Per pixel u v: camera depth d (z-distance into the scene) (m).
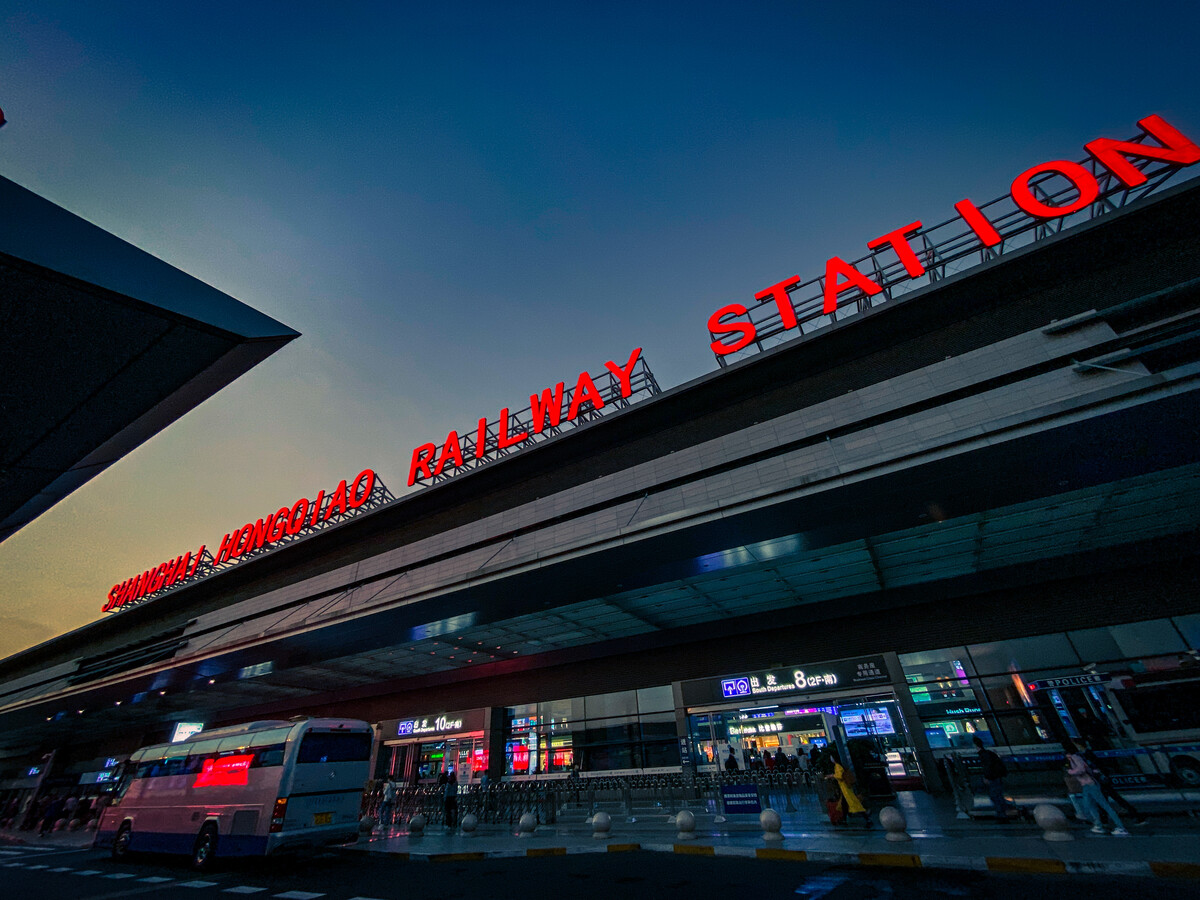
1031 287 14.53
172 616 33.75
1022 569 17.88
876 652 19.17
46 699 32.59
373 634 21.45
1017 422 11.46
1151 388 10.52
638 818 16.97
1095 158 14.65
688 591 19.19
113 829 15.98
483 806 19.11
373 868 11.88
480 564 20.41
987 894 6.86
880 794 15.63
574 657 24.94
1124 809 10.00
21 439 5.36
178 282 4.34
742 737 20.50
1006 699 16.75
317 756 13.22
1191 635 15.30
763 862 9.58
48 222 3.70
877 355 16.06
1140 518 15.48
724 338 19.19
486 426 24.80
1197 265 12.66
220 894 9.95
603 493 18.98
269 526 30.58
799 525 14.52
